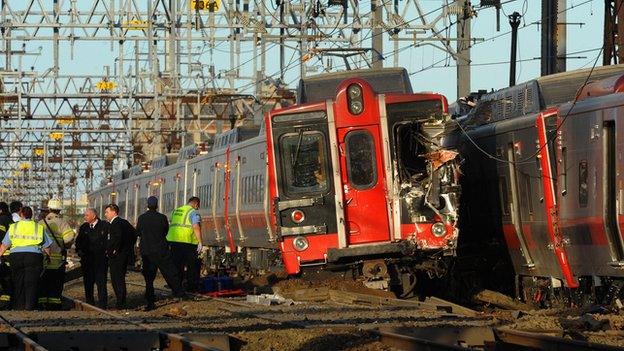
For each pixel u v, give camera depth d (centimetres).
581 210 6175
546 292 6944
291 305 7044
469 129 8081
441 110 7038
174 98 16575
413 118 7019
